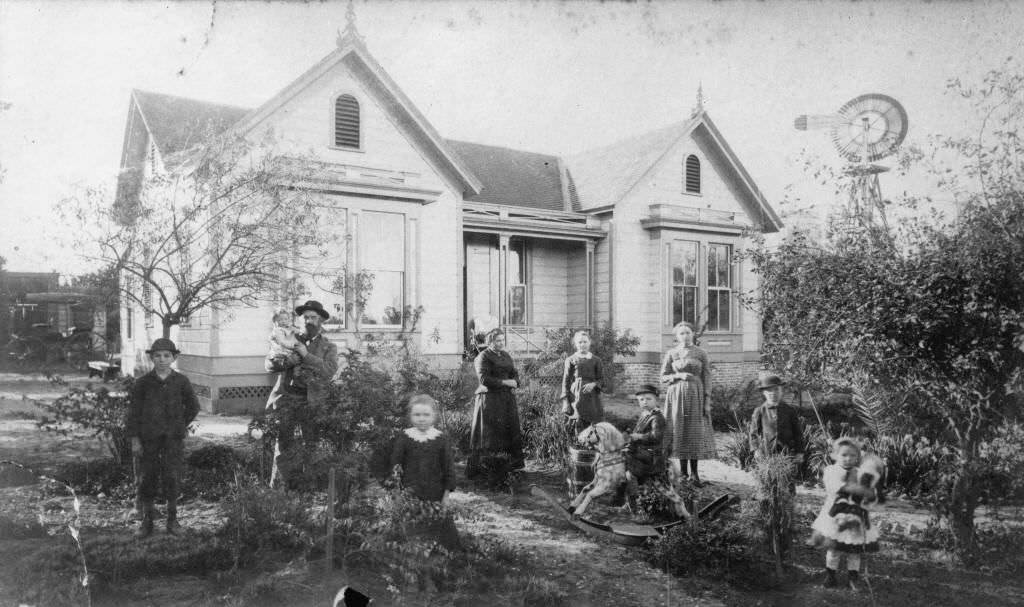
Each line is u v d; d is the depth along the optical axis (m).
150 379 4.37
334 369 4.64
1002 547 3.78
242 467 5.13
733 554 3.90
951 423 4.03
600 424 5.07
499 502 5.48
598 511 4.92
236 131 7.93
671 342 15.17
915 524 4.31
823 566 3.86
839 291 4.40
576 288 16.16
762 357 5.20
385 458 4.09
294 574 3.46
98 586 3.30
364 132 11.78
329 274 9.39
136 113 9.09
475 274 15.23
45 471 4.98
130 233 6.71
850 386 4.57
